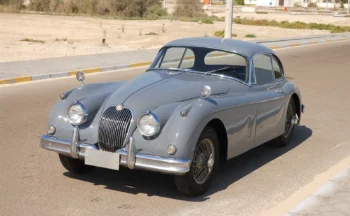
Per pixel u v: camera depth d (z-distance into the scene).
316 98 13.99
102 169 7.22
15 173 6.97
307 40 33.81
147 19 53.56
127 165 5.84
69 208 5.82
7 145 8.39
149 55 22.03
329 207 5.69
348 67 21.23
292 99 8.74
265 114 7.43
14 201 5.96
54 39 29.12
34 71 16.27
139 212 5.76
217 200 6.21
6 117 10.48
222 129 6.45
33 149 8.21
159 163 5.72
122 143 5.94
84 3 58.16
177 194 6.37
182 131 5.73
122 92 6.31
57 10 58.00
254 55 7.48
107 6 57.62
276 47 28.38
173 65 7.35
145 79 6.76
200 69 7.21
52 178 6.81
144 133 5.77
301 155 8.42
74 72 16.70
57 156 7.86
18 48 23.03
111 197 6.20
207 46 7.34
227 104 6.38
